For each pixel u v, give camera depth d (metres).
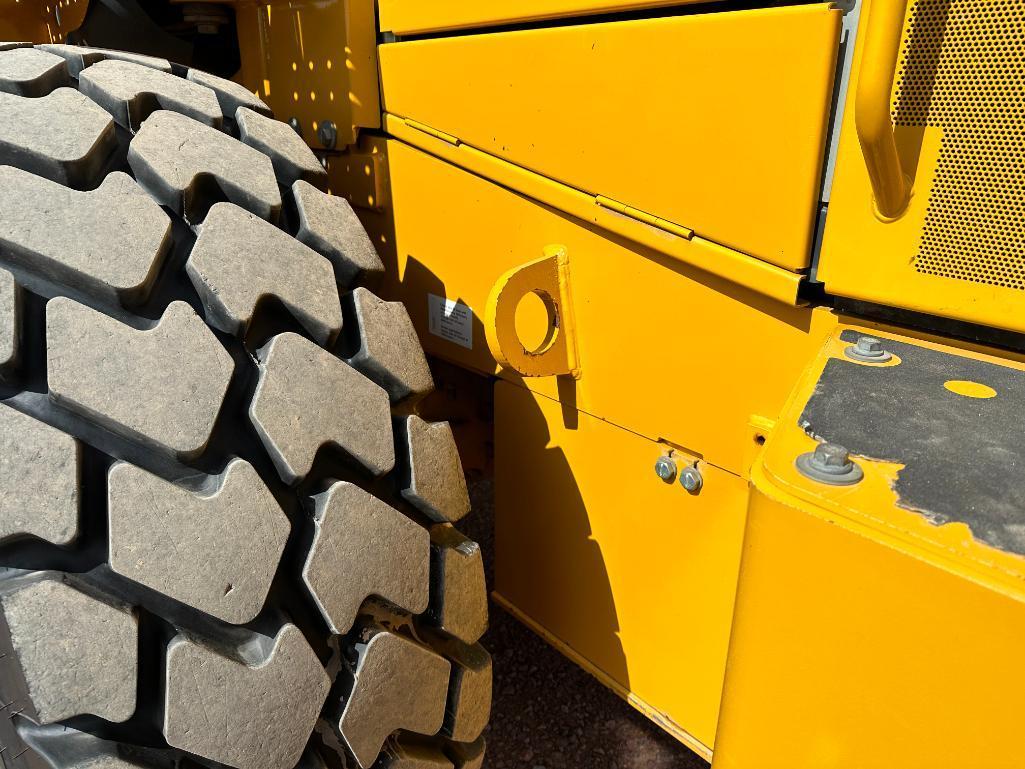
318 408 0.85
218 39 1.68
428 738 1.06
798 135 0.83
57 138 0.79
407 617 0.97
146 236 0.78
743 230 0.91
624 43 0.95
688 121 0.92
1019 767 0.52
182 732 0.74
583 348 1.16
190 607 0.75
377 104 1.35
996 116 0.71
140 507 0.71
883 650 0.56
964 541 0.52
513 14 1.06
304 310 0.88
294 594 0.84
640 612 1.22
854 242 0.83
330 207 1.02
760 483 0.61
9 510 0.68
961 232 0.76
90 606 0.69
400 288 1.46
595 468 1.21
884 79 0.68
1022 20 0.68
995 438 0.64
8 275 0.71
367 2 1.28
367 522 0.88
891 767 0.59
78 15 1.67
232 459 0.78
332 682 0.87
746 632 0.64
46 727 0.74
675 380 1.05
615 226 1.04
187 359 0.76
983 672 0.51
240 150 0.94
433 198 1.32
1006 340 0.78
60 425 0.71
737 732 0.68
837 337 0.86
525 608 1.44
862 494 0.57
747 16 0.83
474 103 1.17
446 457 1.01
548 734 1.60
